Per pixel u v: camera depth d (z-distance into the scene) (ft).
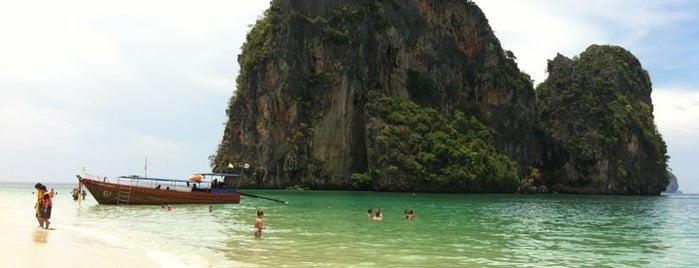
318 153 336.29
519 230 104.42
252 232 88.58
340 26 367.66
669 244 85.66
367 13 382.63
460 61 433.89
